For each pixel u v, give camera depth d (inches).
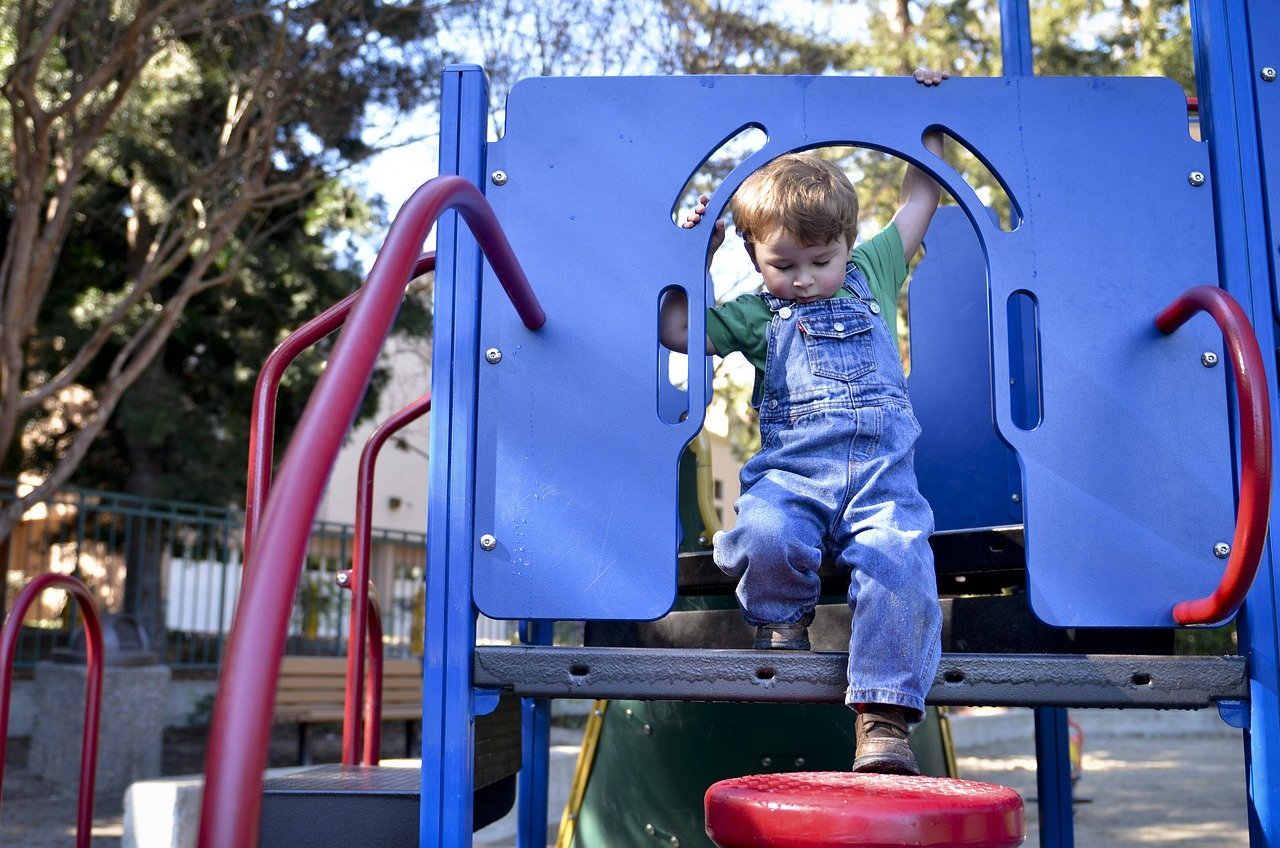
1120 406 63.7
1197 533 62.6
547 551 62.6
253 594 30.9
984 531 74.7
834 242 67.1
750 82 67.2
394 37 302.4
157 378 391.2
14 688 321.1
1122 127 67.1
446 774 59.7
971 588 92.1
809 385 67.2
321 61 278.7
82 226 406.6
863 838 46.1
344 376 37.8
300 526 32.9
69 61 294.7
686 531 104.0
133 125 335.0
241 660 29.6
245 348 402.6
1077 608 61.5
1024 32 104.5
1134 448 63.3
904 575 59.7
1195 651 337.1
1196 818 223.3
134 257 408.2
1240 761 325.7
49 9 267.4
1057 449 63.2
